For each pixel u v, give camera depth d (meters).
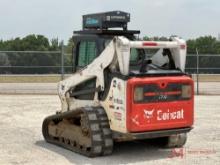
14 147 11.19
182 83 9.98
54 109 18.09
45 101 20.89
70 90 11.10
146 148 11.05
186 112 10.07
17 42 37.84
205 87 29.36
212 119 15.77
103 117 10.05
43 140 12.08
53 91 25.38
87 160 9.85
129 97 9.43
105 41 10.32
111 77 9.88
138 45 9.71
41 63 25.92
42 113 16.98
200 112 17.58
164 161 9.81
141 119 9.53
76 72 10.91
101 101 10.23
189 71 27.17
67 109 11.32
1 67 25.94
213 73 27.72
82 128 10.24
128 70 9.60
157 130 9.78
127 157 10.12
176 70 10.31
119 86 9.61
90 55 10.65
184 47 10.34
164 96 9.77
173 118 9.91
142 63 9.95
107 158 10.03
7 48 37.69
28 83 27.53
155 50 10.76
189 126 10.18
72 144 10.85
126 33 10.66
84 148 10.30
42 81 27.23
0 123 14.74
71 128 10.86
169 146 11.03
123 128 9.54
